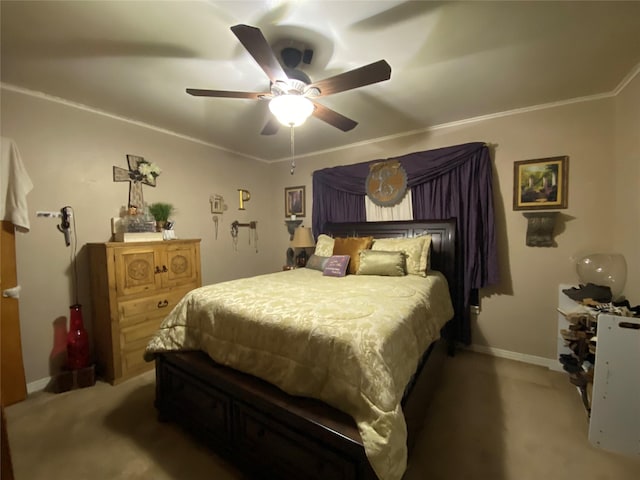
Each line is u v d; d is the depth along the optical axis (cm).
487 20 150
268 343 147
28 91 221
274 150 393
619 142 224
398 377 125
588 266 230
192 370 168
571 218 248
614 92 229
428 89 226
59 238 238
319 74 200
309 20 149
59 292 238
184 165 332
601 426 163
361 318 141
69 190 243
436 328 195
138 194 289
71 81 209
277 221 447
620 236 223
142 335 252
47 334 233
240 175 403
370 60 185
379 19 149
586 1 138
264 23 151
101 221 263
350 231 351
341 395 121
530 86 222
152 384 236
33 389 225
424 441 168
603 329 164
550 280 258
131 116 274
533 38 165
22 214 211
